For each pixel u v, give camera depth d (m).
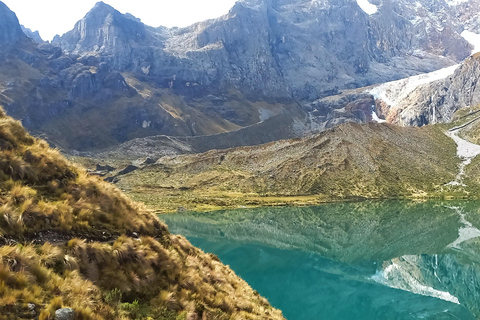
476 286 65.38
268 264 80.44
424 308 56.62
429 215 142.25
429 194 190.38
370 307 56.47
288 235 113.56
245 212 157.12
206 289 20.53
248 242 102.31
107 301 14.12
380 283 68.25
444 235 107.62
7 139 19.42
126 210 22.14
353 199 186.75
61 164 20.64
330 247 97.88
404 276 72.75
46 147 21.69
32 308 11.38
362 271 75.81
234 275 30.66
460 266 77.75
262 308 23.64
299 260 84.00
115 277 15.89
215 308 19.34
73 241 15.59
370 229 121.75
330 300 60.16
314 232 118.19
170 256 20.80
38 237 15.21
